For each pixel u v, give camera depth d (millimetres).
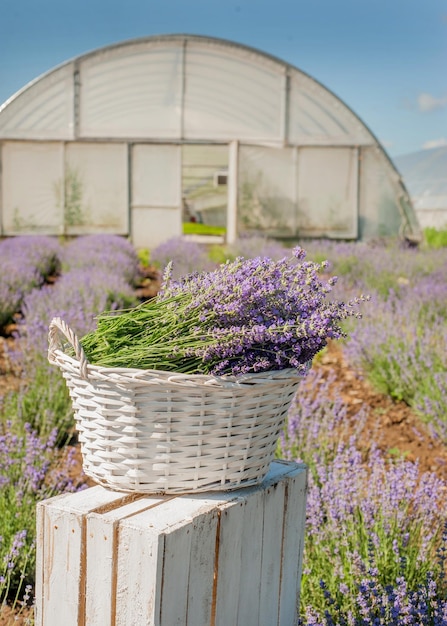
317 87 15195
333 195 15438
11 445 3689
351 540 2916
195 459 1937
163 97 15422
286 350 2012
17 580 2982
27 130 15312
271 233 15453
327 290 2078
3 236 15359
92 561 1839
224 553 1961
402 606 2424
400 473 3264
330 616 2447
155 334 2004
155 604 1748
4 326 7211
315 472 3789
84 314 6020
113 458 1947
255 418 1976
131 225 15555
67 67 15188
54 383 4766
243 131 15492
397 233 15398
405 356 5098
